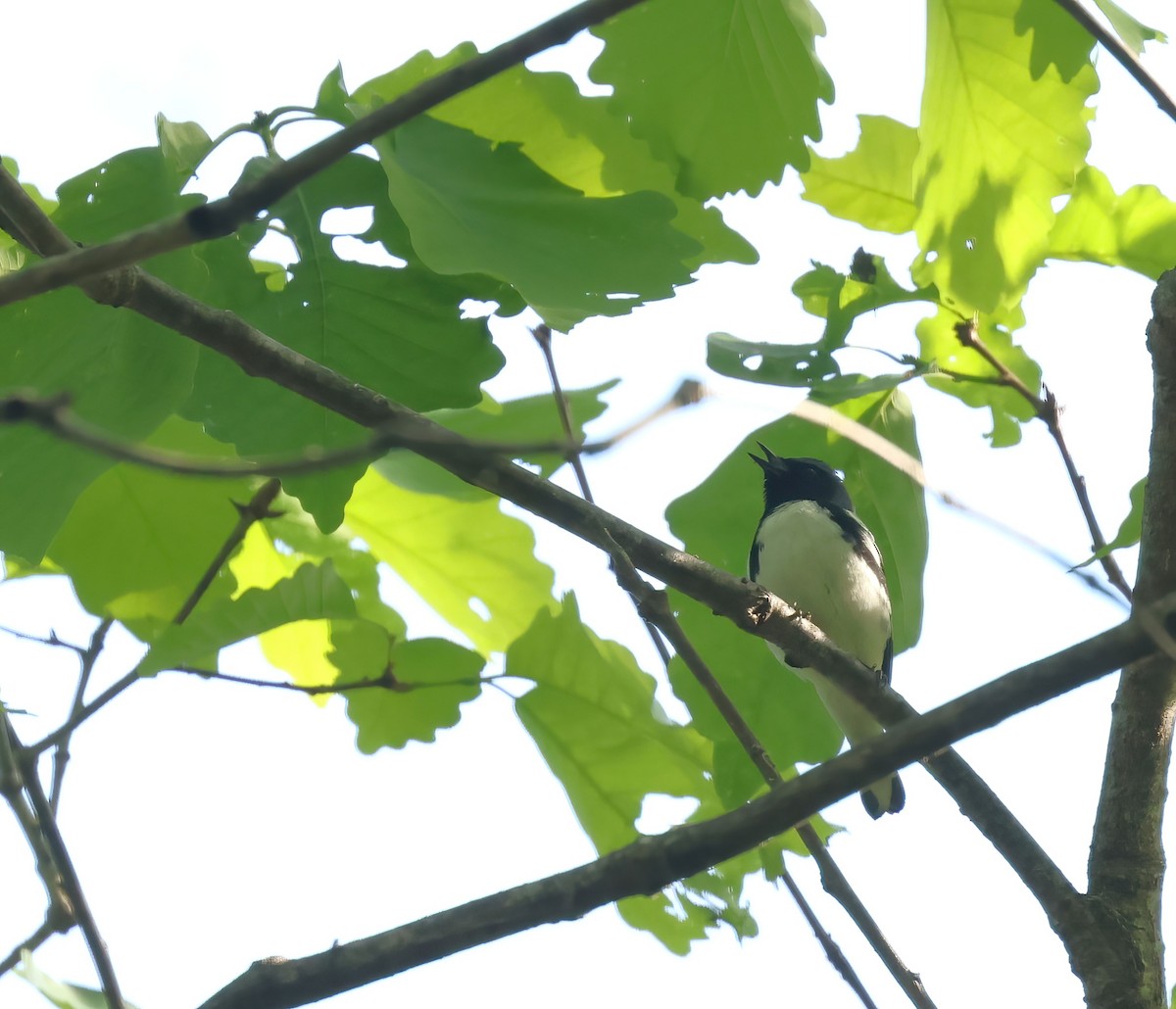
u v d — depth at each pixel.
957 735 4.20
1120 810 5.86
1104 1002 5.41
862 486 7.94
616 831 7.35
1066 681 4.16
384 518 7.88
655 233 5.82
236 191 3.35
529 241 5.70
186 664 6.28
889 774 4.25
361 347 6.23
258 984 4.13
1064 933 5.60
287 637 7.71
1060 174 6.99
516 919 4.22
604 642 7.06
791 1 6.70
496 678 7.02
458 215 5.74
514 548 7.98
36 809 5.22
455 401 6.24
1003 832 5.85
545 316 5.28
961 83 6.89
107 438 2.73
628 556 6.27
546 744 7.15
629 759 7.20
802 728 7.57
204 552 7.26
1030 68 6.63
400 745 7.08
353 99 6.44
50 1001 5.00
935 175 7.05
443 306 6.24
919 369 6.92
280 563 7.79
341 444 6.16
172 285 5.63
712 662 7.61
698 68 6.78
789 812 4.25
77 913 5.01
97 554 7.14
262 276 6.20
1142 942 5.57
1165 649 3.97
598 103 6.91
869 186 8.12
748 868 7.23
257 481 7.23
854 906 5.66
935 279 7.21
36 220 4.49
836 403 7.30
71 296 5.55
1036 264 7.17
